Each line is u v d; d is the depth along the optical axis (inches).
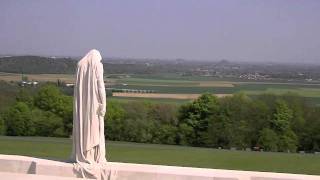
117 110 3171.8
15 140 2042.3
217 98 3312.0
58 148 1761.8
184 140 3129.9
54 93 3233.3
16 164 789.9
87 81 745.0
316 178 753.6
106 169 746.8
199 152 1863.9
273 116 3159.5
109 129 3105.3
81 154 758.5
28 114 3026.6
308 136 3147.1
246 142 3154.5
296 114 3211.1
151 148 1985.7
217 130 3132.4
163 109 3378.4
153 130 3120.1
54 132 3053.6
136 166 778.8
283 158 1720.0
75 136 764.0
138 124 3105.3
